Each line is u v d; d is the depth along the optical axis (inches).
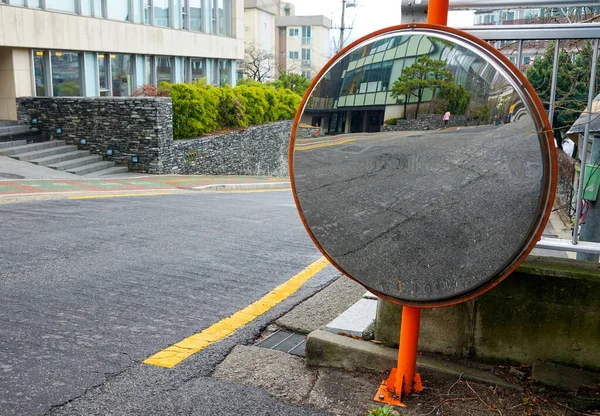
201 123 855.7
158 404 111.8
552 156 86.1
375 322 126.7
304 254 254.4
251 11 2465.6
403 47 97.6
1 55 741.3
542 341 114.1
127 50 930.7
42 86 796.0
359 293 185.6
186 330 153.3
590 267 112.9
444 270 98.3
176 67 1093.1
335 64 104.3
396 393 110.4
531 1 116.0
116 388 118.1
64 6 808.3
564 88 154.3
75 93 848.3
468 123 92.2
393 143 99.6
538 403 107.4
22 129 735.1
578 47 156.6
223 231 307.6
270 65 2532.0
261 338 152.4
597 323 109.2
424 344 124.0
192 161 818.8
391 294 104.8
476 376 113.9
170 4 1048.2
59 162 693.9
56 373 124.0
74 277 200.2
